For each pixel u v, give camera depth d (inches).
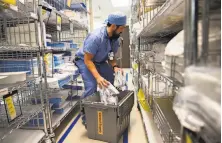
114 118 64.9
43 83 67.8
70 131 80.7
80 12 129.3
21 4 58.8
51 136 68.6
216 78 15.6
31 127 70.0
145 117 78.0
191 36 18.9
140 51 104.8
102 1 276.7
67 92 100.7
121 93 79.7
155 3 58.6
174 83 29.9
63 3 117.9
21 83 52.9
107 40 77.2
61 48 93.4
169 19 48.3
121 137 73.5
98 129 69.3
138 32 100.6
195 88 18.0
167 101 56.7
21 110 61.9
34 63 67.5
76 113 103.7
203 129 17.3
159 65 52.9
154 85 61.9
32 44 66.6
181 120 21.6
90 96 74.3
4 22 67.5
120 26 74.3
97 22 356.2
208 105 16.0
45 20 80.6
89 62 74.9
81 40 135.1
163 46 67.3
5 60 68.2
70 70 92.7
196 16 18.6
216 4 17.5
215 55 16.9
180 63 26.2
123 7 313.6
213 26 17.5
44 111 67.5
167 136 41.2
